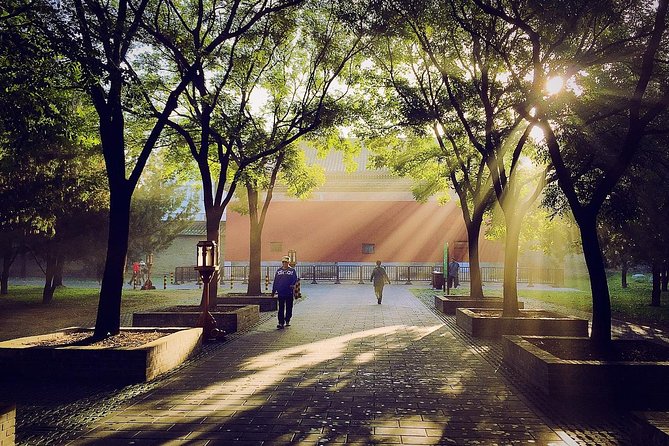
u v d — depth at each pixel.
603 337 7.71
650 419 4.07
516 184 18.39
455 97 13.98
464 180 18.27
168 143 15.55
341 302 19.58
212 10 11.38
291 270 12.87
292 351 9.49
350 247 36.31
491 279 34.28
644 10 8.95
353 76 15.18
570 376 6.37
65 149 13.38
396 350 9.61
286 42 14.70
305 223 36.62
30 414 5.65
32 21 6.99
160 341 7.83
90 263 23.89
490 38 10.95
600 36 9.95
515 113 13.37
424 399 6.29
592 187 12.18
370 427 5.23
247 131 15.03
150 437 4.93
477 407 5.96
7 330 12.23
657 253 16.41
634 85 10.70
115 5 10.77
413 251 35.97
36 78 7.17
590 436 5.01
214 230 13.18
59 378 7.20
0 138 10.25
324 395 6.45
